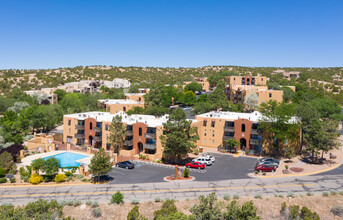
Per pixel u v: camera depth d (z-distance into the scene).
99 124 78.19
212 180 52.28
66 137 83.88
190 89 171.50
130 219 36.47
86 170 59.47
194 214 33.62
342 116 92.56
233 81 173.75
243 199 43.72
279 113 65.69
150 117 80.75
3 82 189.62
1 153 62.53
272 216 40.66
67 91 172.50
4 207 34.75
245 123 71.25
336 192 44.91
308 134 63.12
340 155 67.94
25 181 53.28
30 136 88.88
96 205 42.56
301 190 46.75
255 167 57.56
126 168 60.06
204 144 78.31
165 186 49.72
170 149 60.56
